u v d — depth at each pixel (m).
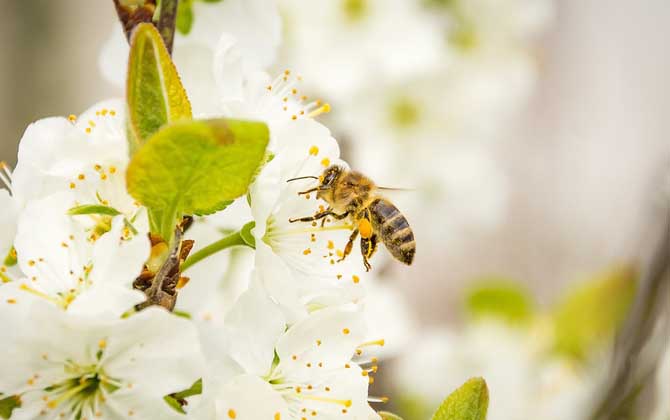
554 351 0.36
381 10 0.39
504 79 0.42
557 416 0.35
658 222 0.28
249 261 0.23
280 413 0.21
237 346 0.21
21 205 0.22
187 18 0.24
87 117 0.22
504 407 0.36
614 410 0.28
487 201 0.43
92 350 0.20
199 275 0.23
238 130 0.19
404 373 0.38
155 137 0.20
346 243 0.23
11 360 0.20
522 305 0.39
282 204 0.23
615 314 0.34
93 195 0.22
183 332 0.20
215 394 0.21
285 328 0.22
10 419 0.20
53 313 0.20
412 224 0.43
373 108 0.40
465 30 0.41
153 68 0.20
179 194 0.20
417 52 0.39
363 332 0.22
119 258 0.20
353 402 0.22
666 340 0.28
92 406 0.21
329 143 0.22
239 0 0.24
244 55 0.24
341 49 0.39
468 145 0.42
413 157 0.41
